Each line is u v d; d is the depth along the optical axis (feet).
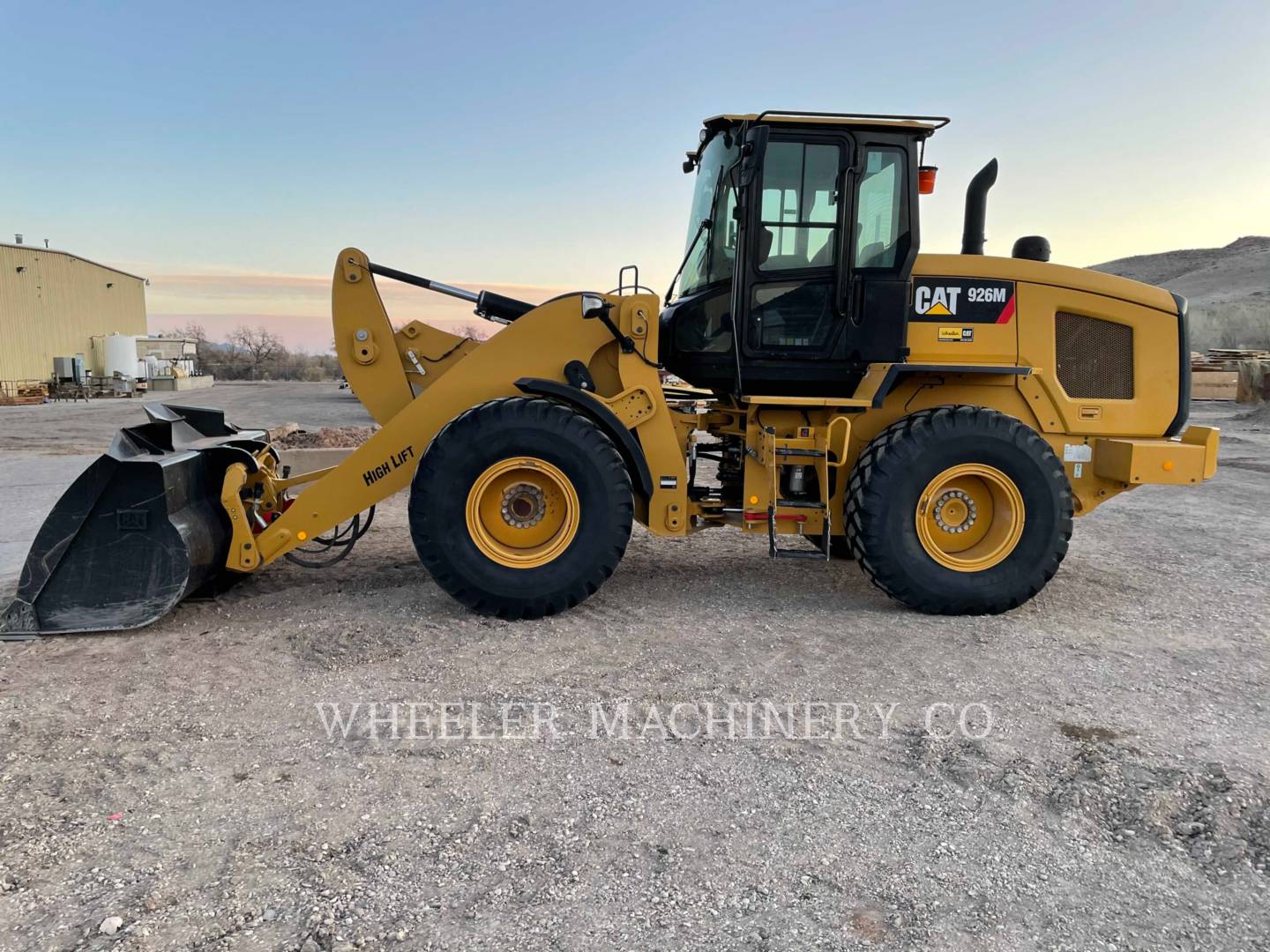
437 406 15.33
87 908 7.02
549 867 7.66
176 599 13.91
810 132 15.11
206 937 6.68
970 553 15.71
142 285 150.20
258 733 10.33
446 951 6.56
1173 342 16.74
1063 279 16.35
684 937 6.76
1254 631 14.56
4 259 104.22
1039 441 15.25
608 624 14.60
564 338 15.44
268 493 16.46
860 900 7.26
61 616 13.79
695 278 17.35
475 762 9.64
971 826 8.41
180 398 101.65
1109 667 12.78
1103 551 20.68
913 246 15.46
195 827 8.26
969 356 16.20
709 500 17.02
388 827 8.29
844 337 15.62
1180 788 8.96
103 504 13.80
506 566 14.57
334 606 15.42
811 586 17.31
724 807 8.72
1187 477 15.92
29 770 9.35
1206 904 7.26
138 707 11.05
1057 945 6.73
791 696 11.55
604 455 14.55
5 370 104.42
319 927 6.81
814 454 15.60
